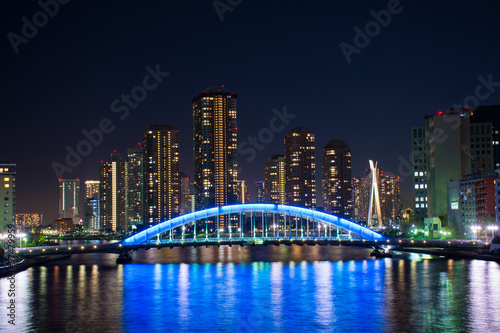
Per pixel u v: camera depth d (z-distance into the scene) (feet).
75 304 394.32
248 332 313.32
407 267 593.83
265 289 456.45
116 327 326.03
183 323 334.85
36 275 564.71
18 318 349.41
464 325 318.24
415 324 322.75
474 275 502.38
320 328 319.47
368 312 357.00
